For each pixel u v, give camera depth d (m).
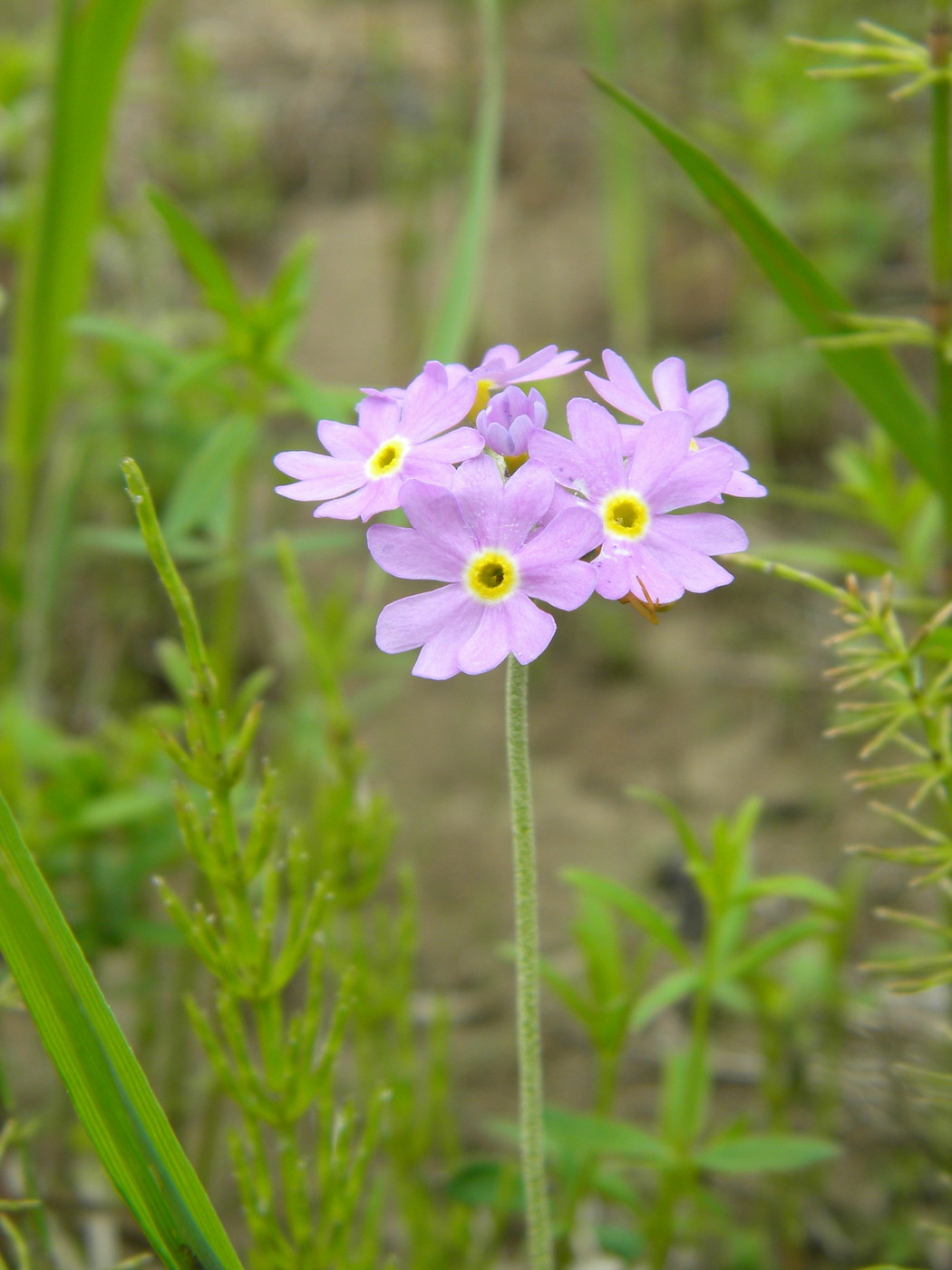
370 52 0.67
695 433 0.22
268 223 0.66
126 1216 0.28
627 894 0.26
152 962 0.32
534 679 0.48
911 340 0.25
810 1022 0.30
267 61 0.74
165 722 0.29
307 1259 0.23
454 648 0.20
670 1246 0.27
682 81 0.61
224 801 0.23
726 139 0.51
